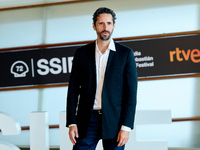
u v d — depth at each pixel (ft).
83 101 6.53
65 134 10.16
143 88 14.58
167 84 14.44
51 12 15.16
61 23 15.11
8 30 15.42
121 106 6.43
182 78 14.33
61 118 10.18
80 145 6.63
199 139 14.25
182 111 14.37
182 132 14.39
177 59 14.17
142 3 14.57
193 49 14.06
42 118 9.71
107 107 6.29
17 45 15.38
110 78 6.29
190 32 14.02
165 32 14.44
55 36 15.15
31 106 15.29
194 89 14.28
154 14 14.51
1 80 15.24
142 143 10.10
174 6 14.38
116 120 6.33
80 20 14.98
